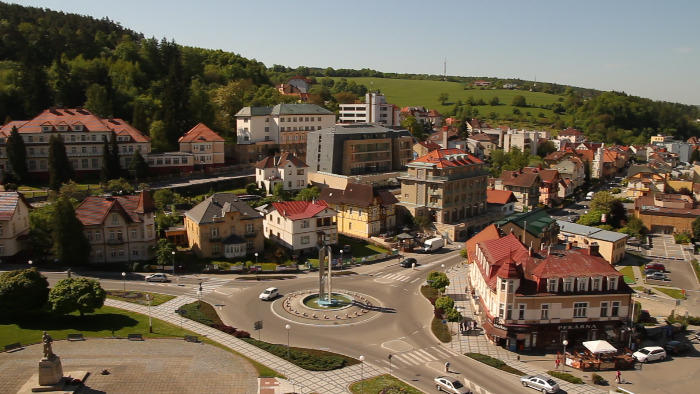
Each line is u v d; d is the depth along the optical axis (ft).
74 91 651.66
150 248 380.78
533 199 629.51
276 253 400.47
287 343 262.26
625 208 567.59
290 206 427.33
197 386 213.66
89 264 362.33
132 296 316.40
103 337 257.55
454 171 518.78
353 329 282.36
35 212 377.30
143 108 616.39
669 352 263.29
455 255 437.99
